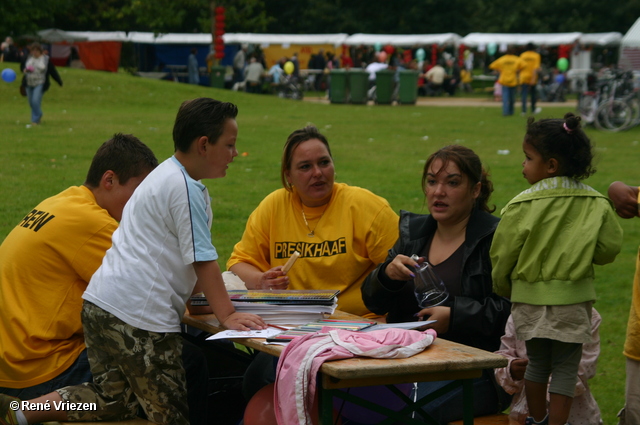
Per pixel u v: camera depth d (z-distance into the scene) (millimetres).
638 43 28844
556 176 3549
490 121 22969
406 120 22953
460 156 3668
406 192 10727
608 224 3414
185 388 3363
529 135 3586
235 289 3996
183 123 3357
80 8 49000
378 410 2838
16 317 3615
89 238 3688
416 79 31688
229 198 10023
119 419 3402
